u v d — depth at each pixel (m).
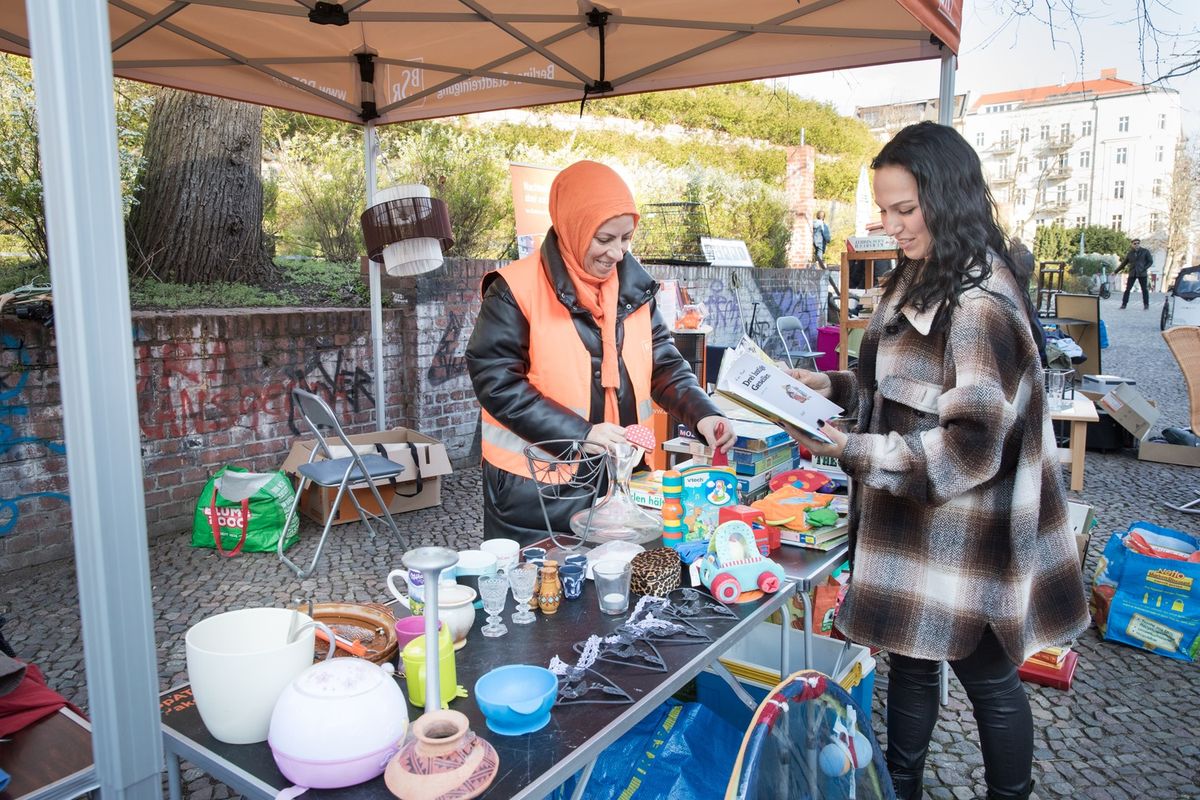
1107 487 5.72
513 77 4.29
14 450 4.17
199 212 6.93
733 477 2.14
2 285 5.80
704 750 1.83
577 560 1.80
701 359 6.47
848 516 2.08
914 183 1.64
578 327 2.37
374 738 1.09
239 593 3.92
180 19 3.68
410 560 1.13
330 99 4.65
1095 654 3.40
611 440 2.02
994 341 1.59
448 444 6.45
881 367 1.80
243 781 1.13
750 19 3.48
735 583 1.72
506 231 10.49
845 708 1.43
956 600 1.69
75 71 0.99
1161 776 2.55
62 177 1.00
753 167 16.17
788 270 11.66
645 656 1.45
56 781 1.36
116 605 1.08
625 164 14.02
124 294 1.06
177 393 4.83
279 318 5.30
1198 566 3.34
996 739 1.82
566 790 1.70
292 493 4.64
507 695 1.28
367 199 5.10
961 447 1.57
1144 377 10.81
